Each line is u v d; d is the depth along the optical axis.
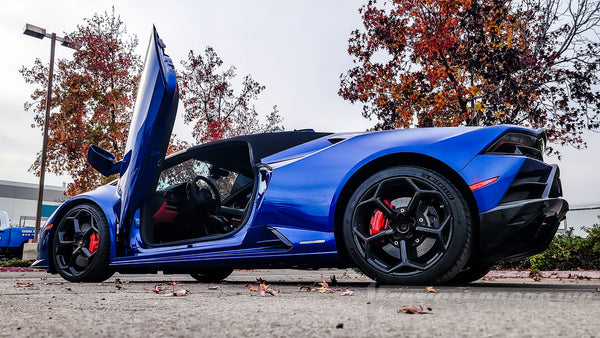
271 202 2.71
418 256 2.35
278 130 3.15
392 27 8.88
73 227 3.65
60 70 16.72
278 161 2.85
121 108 16.56
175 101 3.20
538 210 2.21
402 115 9.12
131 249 3.26
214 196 3.64
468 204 2.31
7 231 15.04
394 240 2.41
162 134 3.21
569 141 8.91
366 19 9.37
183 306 1.55
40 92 16.73
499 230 2.21
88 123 16.31
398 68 9.18
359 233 2.44
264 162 2.90
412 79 8.93
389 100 9.25
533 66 8.18
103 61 16.27
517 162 2.27
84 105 16.41
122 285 3.00
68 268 3.52
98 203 3.48
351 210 2.49
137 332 1.03
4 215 15.84
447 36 8.30
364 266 2.43
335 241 2.52
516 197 2.25
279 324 1.12
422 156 2.41
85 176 15.98
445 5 8.30
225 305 1.58
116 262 3.29
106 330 1.06
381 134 2.64
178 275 5.71
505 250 2.26
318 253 2.54
